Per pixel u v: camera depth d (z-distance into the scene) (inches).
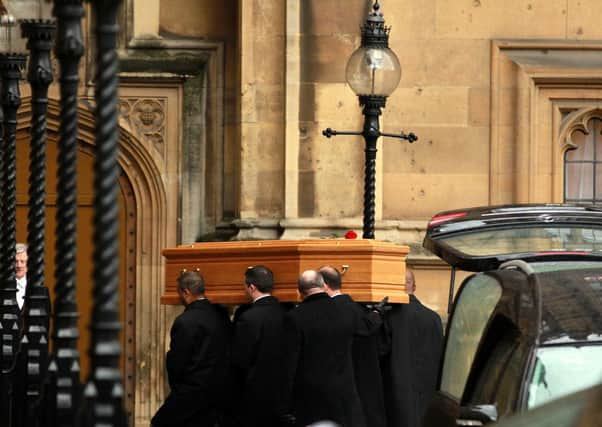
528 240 1106.1
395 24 1770.4
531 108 1776.6
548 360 773.9
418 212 1765.5
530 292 826.8
